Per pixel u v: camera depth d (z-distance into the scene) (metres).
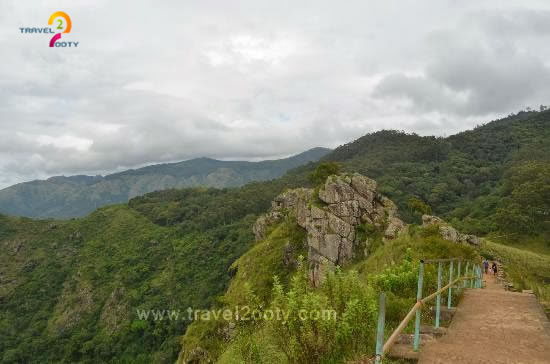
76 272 111.06
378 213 49.06
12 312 99.56
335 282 6.00
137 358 77.88
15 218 139.50
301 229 52.56
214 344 15.41
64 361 81.69
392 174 145.00
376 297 7.40
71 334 89.31
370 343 5.68
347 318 5.20
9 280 109.88
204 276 99.81
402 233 26.53
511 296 10.27
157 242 121.81
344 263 44.81
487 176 131.25
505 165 135.00
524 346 5.75
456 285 10.22
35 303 101.44
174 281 100.38
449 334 6.45
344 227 46.62
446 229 25.95
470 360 5.11
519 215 76.88
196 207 144.62
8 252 121.88
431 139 184.62
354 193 49.78
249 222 119.06
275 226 67.50
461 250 15.88
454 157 154.88
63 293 104.81
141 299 95.88
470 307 8.73
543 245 71.31
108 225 136.00
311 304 4.92
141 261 112.69
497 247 54.16
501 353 5.41
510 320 7.44
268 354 5.46
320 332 4.87
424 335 6.34
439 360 5.12
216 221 128.88
